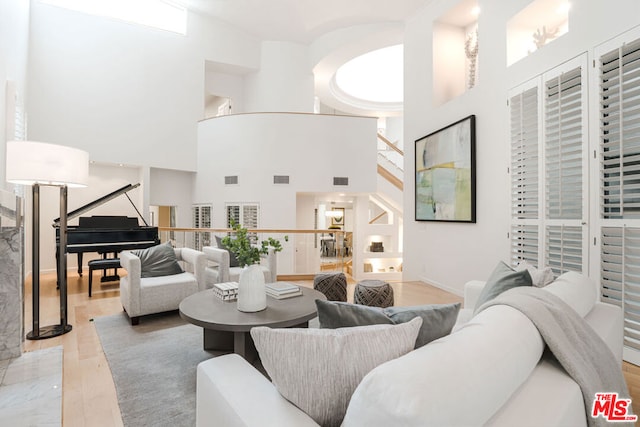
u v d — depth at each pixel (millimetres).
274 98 8875
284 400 944
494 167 3791
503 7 3711
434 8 5109
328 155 7414
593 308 1618
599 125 2592
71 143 6531
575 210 2811
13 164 2633
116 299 4184
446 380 674
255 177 7340
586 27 2715
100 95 6844
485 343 832
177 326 3156
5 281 2457
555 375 968
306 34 8453
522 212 3416
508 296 1202
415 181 5402
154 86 7457
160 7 7652
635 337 2352
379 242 8406
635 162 2379
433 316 1132
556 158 3010
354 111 11758
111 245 5000
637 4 2350
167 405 1857
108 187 7246
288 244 5383
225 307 2408
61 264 3051
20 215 2523
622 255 2416
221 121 7641
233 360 1220
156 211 8617
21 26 5293
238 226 2428
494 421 750
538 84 3197
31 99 6172
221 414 972
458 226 4418
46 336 2836
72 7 6695
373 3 5969
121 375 2195
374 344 912
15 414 1776
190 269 4105
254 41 8836
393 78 10391
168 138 7609
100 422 1712
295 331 944
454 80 5180
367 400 692
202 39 8109
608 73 2545
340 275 3727
